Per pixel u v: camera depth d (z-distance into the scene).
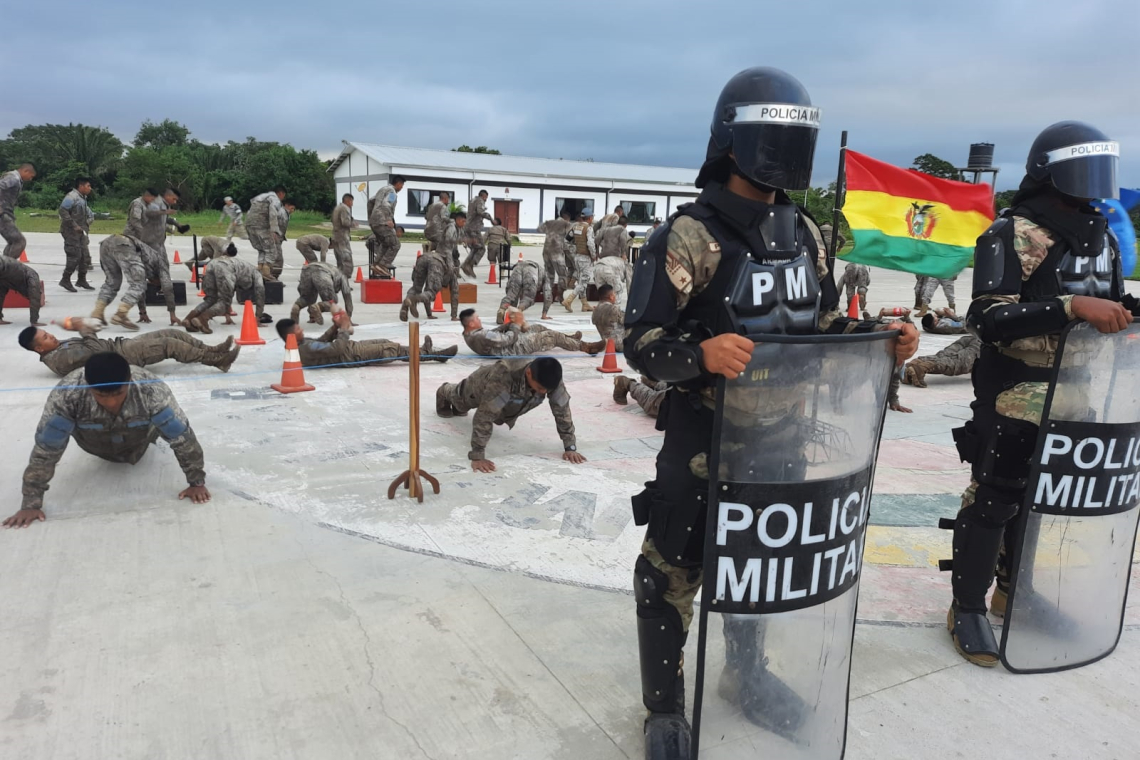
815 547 1.93
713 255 1.96
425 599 3.23
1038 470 2.60
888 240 7.83
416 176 35.84
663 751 2.17
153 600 3.15
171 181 46.81
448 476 4.68
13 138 63.03
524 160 41.88
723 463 1.84
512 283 11.26
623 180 38.88
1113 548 2.78
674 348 1.81
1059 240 2.66
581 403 6.67
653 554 2.17
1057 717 2.54
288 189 47.59
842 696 2.11
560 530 3.95
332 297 10.15
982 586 2.89
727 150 1.97
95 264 16.59
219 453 4.96
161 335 6.67
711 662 1.94
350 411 6.09
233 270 9.61
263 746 2.32
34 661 2.71
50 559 3.47
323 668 2.72
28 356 7.46
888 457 5.41
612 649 2.89
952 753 2.35
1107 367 2.56
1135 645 3.02
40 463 3.79
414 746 2.34
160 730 2.38
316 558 3.57
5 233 11.57
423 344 7.85
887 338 1.96
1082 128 2.59
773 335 1.78
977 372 2.88
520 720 2.47
